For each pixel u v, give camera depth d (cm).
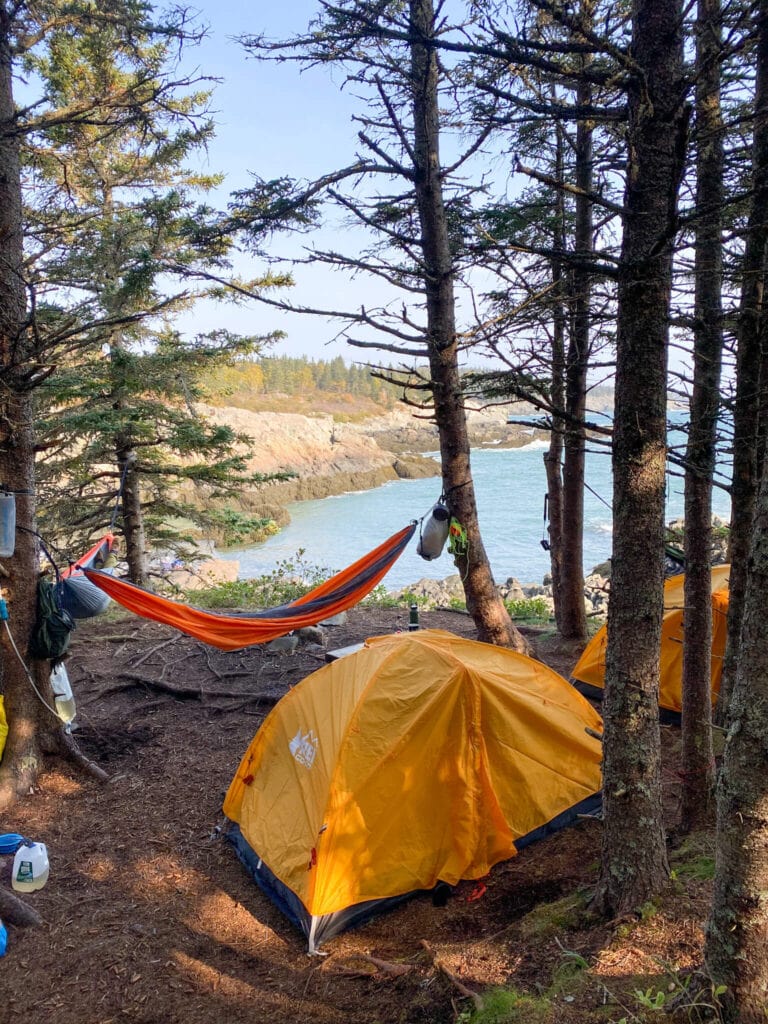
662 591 376
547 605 1460
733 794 252
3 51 597
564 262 358
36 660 654
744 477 464
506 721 532
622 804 384
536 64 322
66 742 671
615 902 386
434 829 502
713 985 264
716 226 427
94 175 1159
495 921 462
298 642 988
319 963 437
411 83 660
